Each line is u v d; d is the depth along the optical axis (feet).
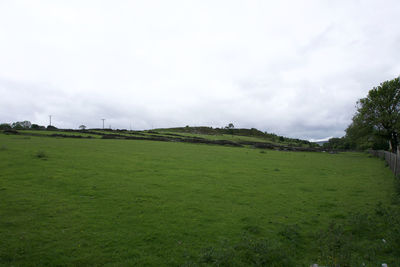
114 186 39.75
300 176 58.90
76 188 37.11
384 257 18.70
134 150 97.45
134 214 27.76
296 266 17.63
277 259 18.34
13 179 39.86
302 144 326.03
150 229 23.72
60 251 18.72
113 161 64.90
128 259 18.08
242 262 18.03
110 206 30.09
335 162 102.27
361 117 147.43
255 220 27.30
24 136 138.92
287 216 28.99
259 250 18.86
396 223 22.80
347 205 33.99
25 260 17.29
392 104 137.90
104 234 22.11
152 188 40.04
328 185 48.47
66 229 22.74
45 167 50.47
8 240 19.97
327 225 26.09
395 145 144.56
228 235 23.04
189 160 78.07
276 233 23.68
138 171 53.78
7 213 25.80
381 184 50.19
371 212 30.55
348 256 17.93
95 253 18.70
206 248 19.84
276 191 42.09
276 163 84.69
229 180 49.98
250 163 80.38
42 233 21.63
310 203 34.91
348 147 291.38
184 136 258.78
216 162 77.71
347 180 55.06
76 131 208.03
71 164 56.08
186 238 22.06
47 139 126.82
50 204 29.40
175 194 37.24
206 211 30.01
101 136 184.24
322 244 20.72
